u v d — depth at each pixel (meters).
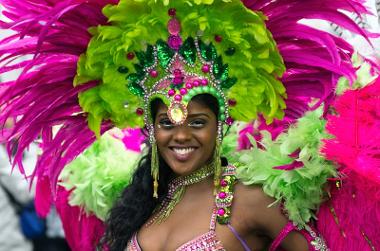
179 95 1.99
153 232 2.12
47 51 2.04
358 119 1.90
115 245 2.21
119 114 2.12
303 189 1.93
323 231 1.94
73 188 2.52
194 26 1.97
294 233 1.96
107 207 2.46
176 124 1.99
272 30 2.02
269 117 2.06
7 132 2.27
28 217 3.25
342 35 2.23
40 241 3.28
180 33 1.98
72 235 2.55
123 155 2.52
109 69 2.06
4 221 3.20
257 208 1.98
